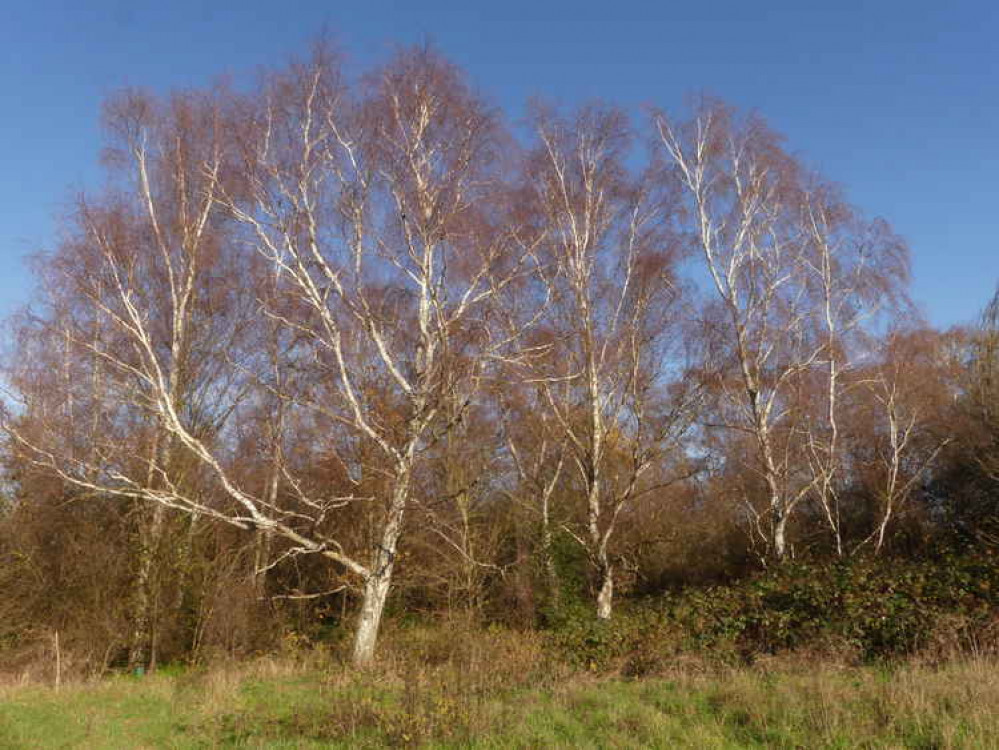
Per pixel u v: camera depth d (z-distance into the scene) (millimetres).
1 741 9234
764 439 17984
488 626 18516
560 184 17375
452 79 16047
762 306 18484
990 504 18359
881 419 22484
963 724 6930
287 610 20719
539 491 21047
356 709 9039
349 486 18234
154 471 17172
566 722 8336
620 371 17438
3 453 17562
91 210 16266
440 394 15492
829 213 18766
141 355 15359
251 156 15375
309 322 16688
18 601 18344
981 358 20219
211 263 18047
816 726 7441
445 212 15750
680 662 11484
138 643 17344
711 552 23688
